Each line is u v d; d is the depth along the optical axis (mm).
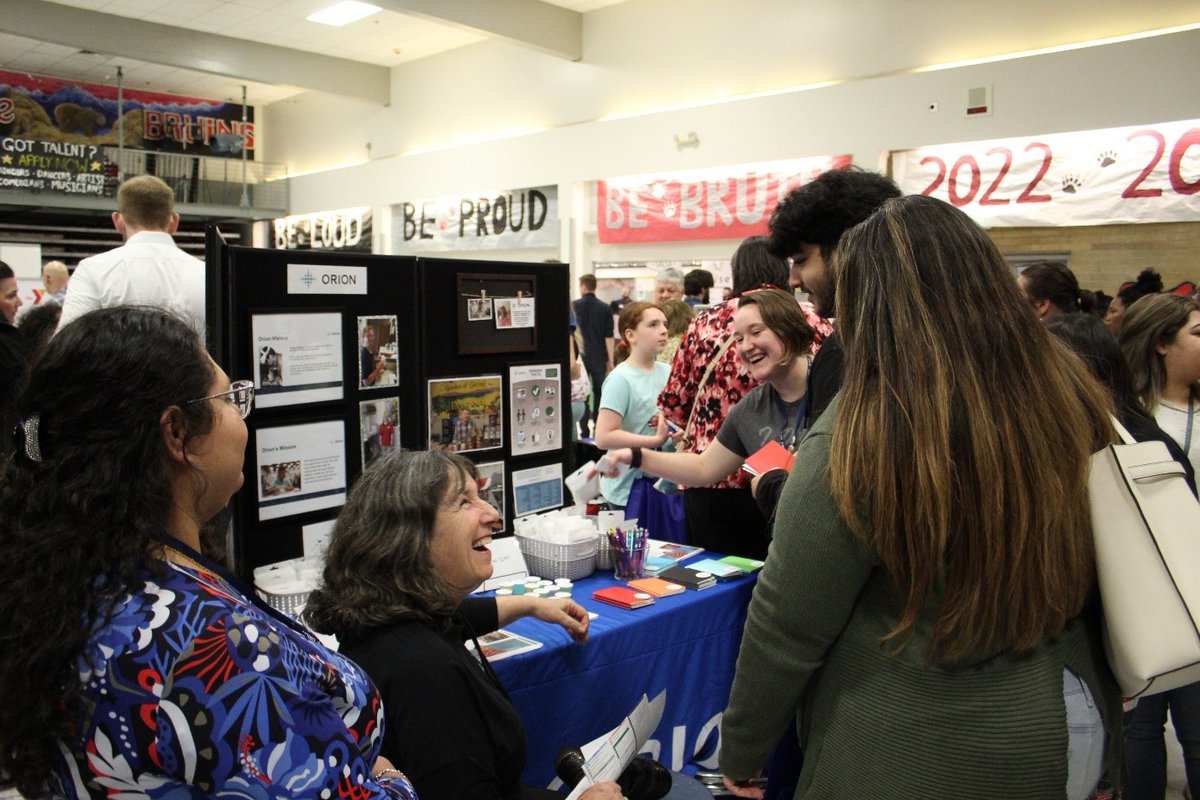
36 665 712
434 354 2328
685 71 8688
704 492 2643
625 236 9180
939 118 6770
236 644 757
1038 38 6332
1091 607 1142
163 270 3014
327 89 11711
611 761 1415
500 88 10656
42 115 12805
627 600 2004
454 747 1268
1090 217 6105
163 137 13891
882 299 1085
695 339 2807
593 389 7688
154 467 790
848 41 7410
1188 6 5668
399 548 1356
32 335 2930
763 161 7941
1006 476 1007
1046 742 1035
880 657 1107
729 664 2156
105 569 742
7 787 784
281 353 1990
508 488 2547
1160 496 1081
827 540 1100
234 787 740
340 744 814
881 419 1045
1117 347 2023
